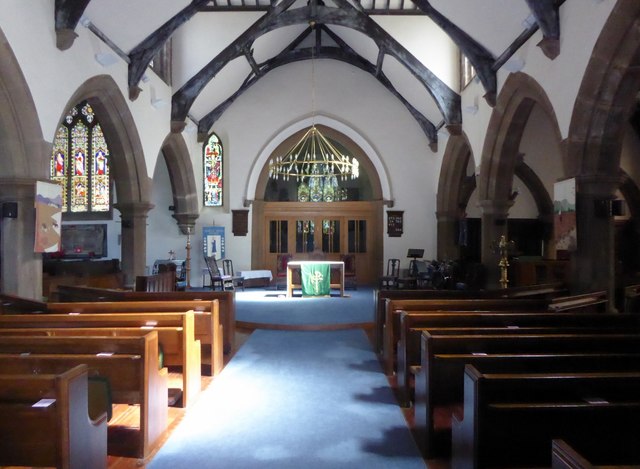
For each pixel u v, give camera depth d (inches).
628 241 469.7
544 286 299.1
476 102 404.2
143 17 326.3
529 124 494.9
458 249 556.1
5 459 103.7
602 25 215.6
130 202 379.9
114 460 145.3
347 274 541.0
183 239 580.4
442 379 146.7
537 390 109.1
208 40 434.0
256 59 514.0
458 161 518.6
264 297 487.8
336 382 222.7
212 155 580.7
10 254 240.7
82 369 111.7
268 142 577.0
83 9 259.4
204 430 168.1
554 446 73.7
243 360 261.7
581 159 245.9
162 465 142.8
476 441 105.8
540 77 282.0
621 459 104.0
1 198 240.8
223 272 571.5
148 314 189.0
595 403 105.6
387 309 235.3
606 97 230.1
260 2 425.4
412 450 153.9
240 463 144.6
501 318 184.2
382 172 581.0
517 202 565.0
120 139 359.3
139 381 146.8
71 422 106.0
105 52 307.3
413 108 561.0
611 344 146.9
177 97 445.1
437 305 228.7
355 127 578.9
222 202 580.1
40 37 243.8
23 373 129.7
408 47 440.1
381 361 259.6
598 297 242.5
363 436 164.2
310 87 577.0
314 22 424.5
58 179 569.0
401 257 580.1
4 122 232.8
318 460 146.9
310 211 604.7
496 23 317.1
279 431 167.8
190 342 192.2
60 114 264.8
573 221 249.1
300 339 313.7
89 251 566.3
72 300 287.3
